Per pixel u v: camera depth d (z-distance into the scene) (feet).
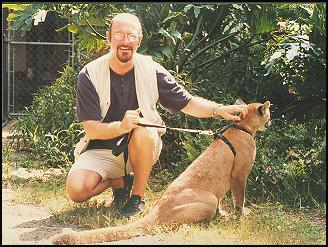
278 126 15.71
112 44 11.57
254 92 17.04
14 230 10.84
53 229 10.93
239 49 16.97
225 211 12.32
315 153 15.25
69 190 11.68
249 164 11.63
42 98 19.07
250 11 16.55
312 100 15.08
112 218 11.35
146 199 12.87
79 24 16.52
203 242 9.94
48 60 24.97
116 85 11.75
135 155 11.60
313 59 14.17
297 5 17.42
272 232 10.57
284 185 13.33
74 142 16.85
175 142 15.48
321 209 12.57
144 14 16.22
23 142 19.11
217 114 11.78
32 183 14.49
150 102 11.87
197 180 11.02
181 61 16.69
